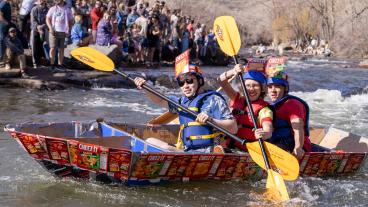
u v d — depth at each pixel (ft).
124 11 54.70
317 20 118.73
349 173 20.61
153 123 21.18
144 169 16.76
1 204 15.51
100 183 17.29
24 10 44.60
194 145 18.25
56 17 41.83
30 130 17.76
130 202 16.03
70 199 16.05
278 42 120.88
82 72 42.45
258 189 17.94
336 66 78.95
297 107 19.02
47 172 18.30
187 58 18.49
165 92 42.55
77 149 16.61
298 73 63.26
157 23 55.57
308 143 19.70
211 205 16.20
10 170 18.62
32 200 15.90
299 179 19.24
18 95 34.76
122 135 18.83
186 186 17.66
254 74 18.74
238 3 123.65
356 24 107.86
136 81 19.36
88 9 49.93
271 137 19.13
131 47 53.16
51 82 38.47
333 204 16.83
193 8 110.01
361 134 29.48
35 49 42.14
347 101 43.52
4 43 38.73
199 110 18.22
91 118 28.86
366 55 102.53
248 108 18.38
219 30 22.00
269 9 123.95
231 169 18.19
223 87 19.61
